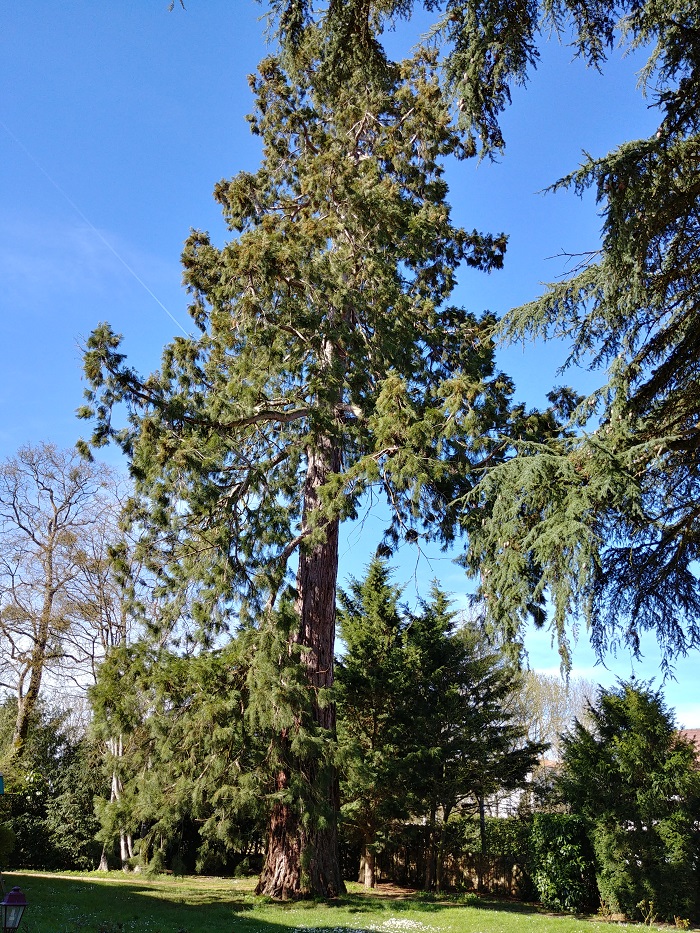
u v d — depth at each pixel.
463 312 15.95
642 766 16.14
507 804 24.00
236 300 13.47
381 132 15.99
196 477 12.93
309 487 14.87
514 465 7.97
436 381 15.11
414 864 21.20
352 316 14.02
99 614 24.14
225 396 13.25
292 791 11.73
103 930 8.75
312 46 8.78
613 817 16.16
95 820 23.45
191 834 22.25
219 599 13.34
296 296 13.18
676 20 7.57
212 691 12.46
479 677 21.22
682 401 8.79
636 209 7.52
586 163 7.37
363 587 22.09
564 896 16.44
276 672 11.94
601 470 7.52
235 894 14.39
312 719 12.27
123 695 12.51
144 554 14.02
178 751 12.38
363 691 19.97
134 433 13.02
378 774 18.59
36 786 23.70
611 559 9.05
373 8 8.24
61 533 24.19
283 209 16.11
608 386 8.20
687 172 7.68
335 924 10.70
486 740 20.64
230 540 13.16
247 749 12.12
